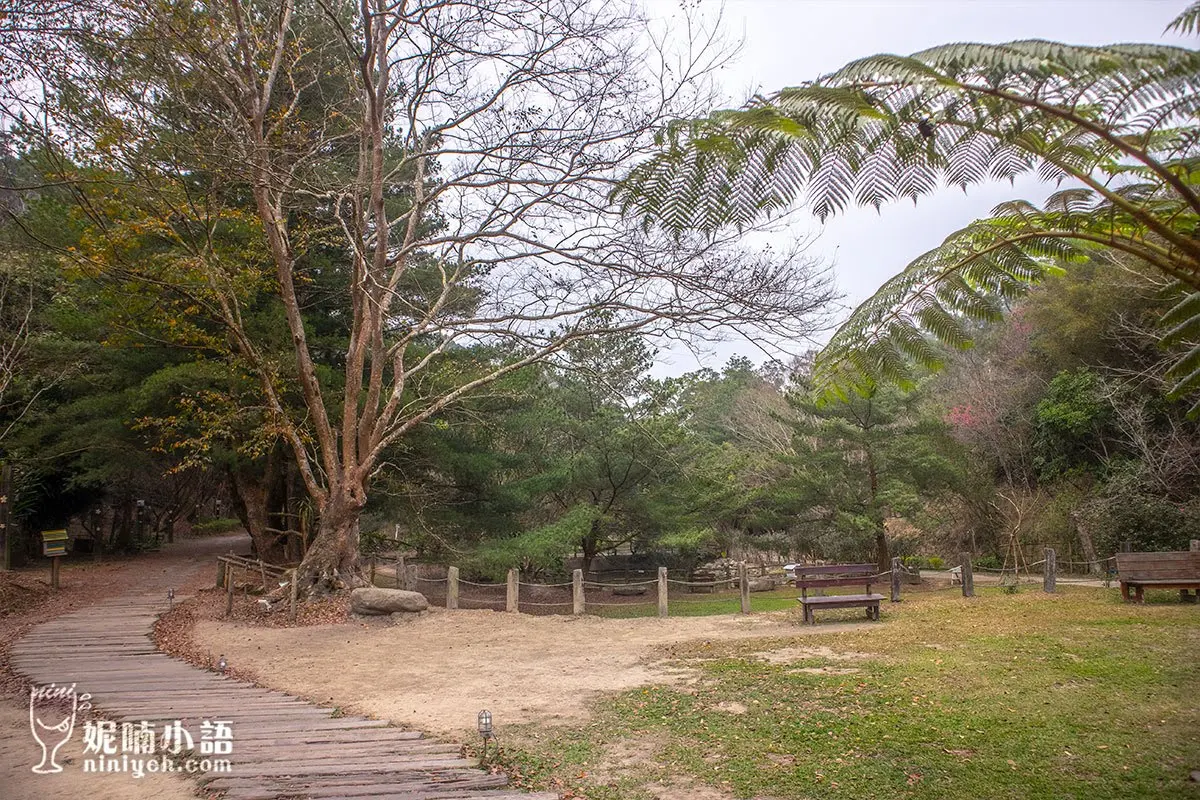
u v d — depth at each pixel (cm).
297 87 1675
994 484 2362
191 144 1349
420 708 793
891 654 970
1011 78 347
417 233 2006
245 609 1553
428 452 1922
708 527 2114
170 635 1285
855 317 570
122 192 1324
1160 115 335
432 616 1466
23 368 1897
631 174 432
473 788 523
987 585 1791
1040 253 532
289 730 686
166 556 2994
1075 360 2227
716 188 410
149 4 1109
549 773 575
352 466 1602
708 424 3578
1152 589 1446
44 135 1012
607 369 1877
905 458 1928
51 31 880
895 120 378
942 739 607
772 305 1307
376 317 1590
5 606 1522
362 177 1513
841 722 673
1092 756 548
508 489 2009
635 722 712
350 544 1602
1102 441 2084
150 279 1405
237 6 1312
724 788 534
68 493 2778
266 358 1680
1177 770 509
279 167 1377
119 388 1873
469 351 1981
